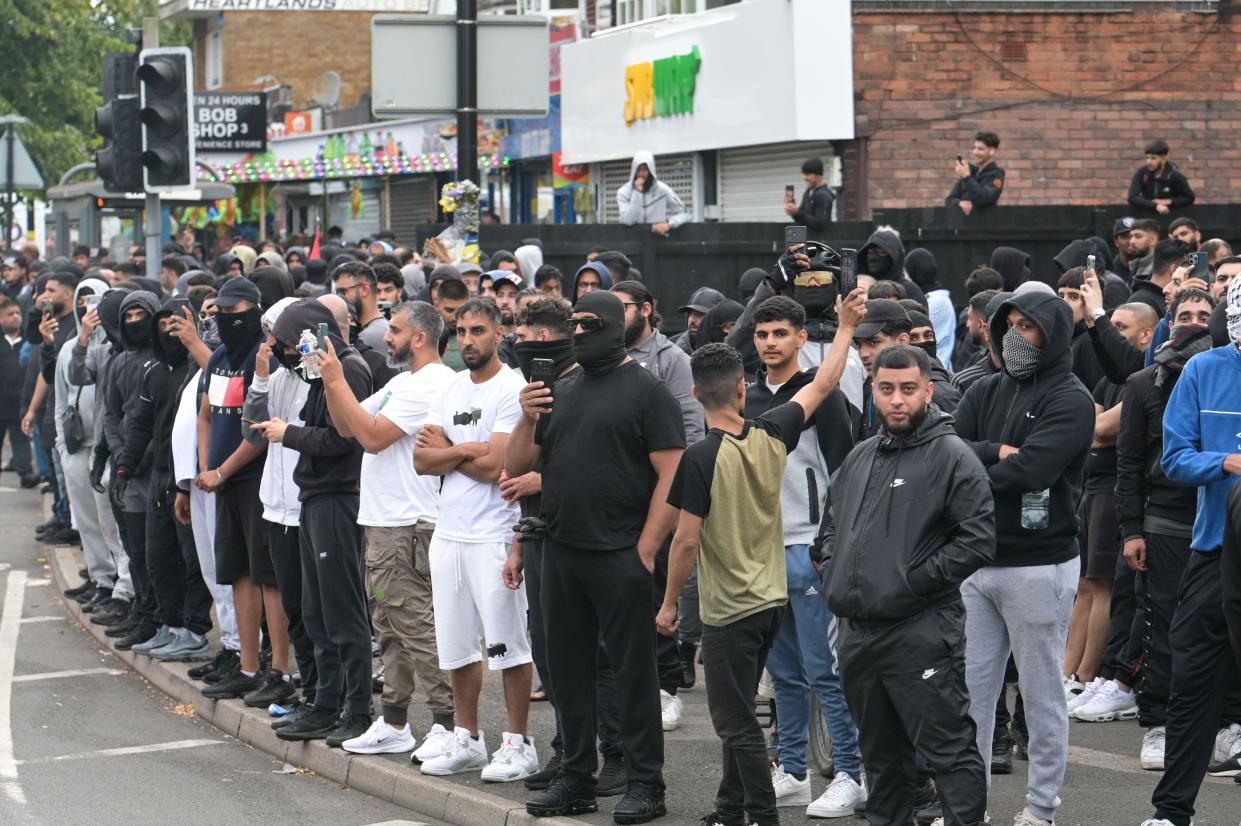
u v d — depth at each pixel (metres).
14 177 36.19
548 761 10.76
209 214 47.81
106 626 15.87
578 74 29.14
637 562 9.20
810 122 22.27
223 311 12.41
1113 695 11.68
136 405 14.51
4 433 25.30
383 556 10.92
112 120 17.45
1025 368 8.87
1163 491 10.20
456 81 15.94
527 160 32.69
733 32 23.97
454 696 10.91
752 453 8.73
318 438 10.97
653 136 26.67
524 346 9.76
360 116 42.00
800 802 9.77
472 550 10.38
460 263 16.80
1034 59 22.59
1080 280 12.20
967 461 8.07
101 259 35.59
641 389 9.22
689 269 20.17
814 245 10.47
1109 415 11.53
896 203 22.52
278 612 12.38
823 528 8.59
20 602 17.58
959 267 19.84
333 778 11.18
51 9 60.28
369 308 14.20
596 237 20.12
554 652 9.45
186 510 13.51
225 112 43.84
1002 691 10.44
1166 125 22.89
